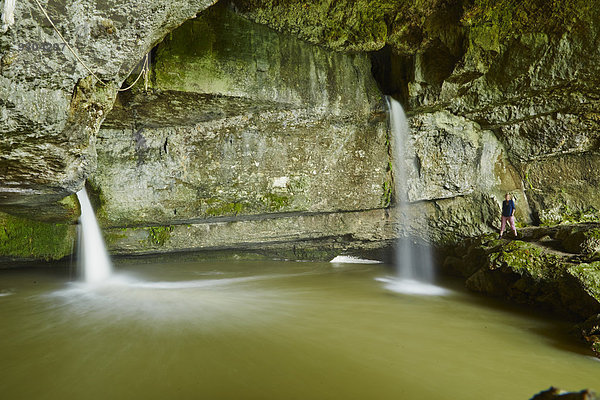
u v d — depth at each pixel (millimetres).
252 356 4496
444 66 8125
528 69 8148
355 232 10445
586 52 7586
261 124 8539
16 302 6512
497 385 4062
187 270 10117
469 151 9742
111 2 3889
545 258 7000
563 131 9188
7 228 7453
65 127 4496
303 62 8250
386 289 8492
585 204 9719
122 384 3766
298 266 11172
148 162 8133
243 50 7543
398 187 9906
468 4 7020
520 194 10242
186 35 6984
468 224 10031
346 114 8820
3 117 3902
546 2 7281
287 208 9055
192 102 7281
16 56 3662
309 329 5539
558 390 2197
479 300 7660
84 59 4180
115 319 5672
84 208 7723
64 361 4230
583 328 5469
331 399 3621
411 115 9289
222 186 8562
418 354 4805
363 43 7945
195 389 3699
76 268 8336
